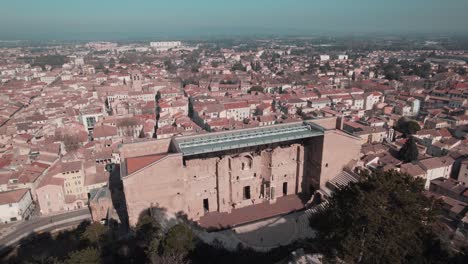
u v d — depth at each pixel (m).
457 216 81.50
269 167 90.75
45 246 92.06
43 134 165.62
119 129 173.38
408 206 44.06
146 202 75.38
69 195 112.25
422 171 102.00
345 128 148.88
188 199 82.06
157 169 74.12
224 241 73.19
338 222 47.97
